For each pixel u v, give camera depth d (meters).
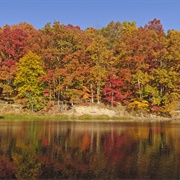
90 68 64.88
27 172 17.75
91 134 33.78
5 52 68.12
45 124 45.22
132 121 53.94
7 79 64.81
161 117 61.59
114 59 68.81
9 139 29.30
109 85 64.19
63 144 26.88
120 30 98.31
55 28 69.06
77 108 61.28
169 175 17.11
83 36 72.19
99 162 20.16
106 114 60.53
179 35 79.31
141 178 16.55
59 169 18.41
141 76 63.84
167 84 61.88
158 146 26.19
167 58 65.06
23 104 62.62
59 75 62.25
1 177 16.88
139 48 69.12
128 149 24.73
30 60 61.38
